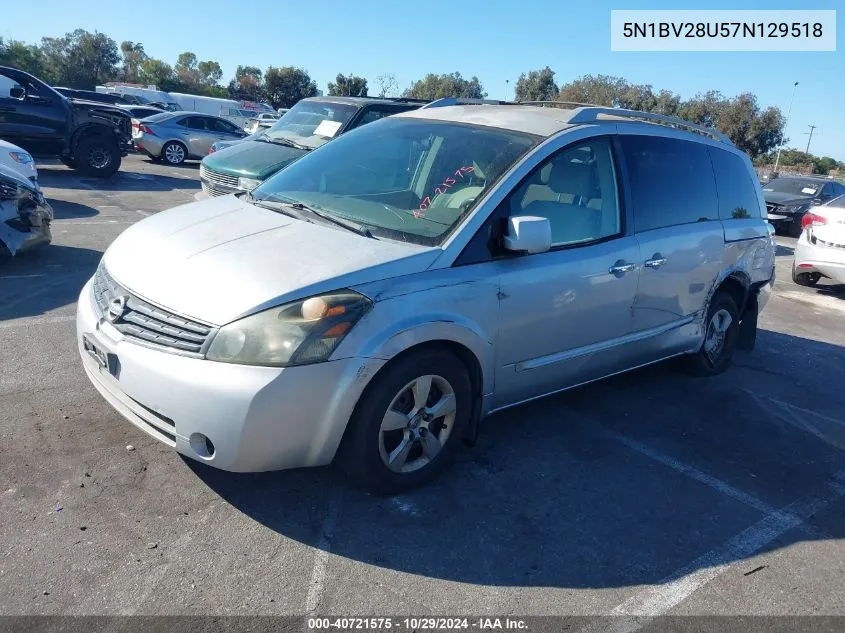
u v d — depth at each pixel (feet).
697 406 16.15
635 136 14.49
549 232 11.24
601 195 13.48
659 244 14.43
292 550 9.48
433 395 11.09
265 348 9.09
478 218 11.26
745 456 13.83
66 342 15.98
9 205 21.26
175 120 65.67
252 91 260.42
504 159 12.14
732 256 16.83
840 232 29.86
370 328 9.69
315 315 9.34
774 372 19.33
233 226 11.55
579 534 10.56
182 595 8.47
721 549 10.57
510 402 12.51
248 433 9.07
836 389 18.40
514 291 11.51
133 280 10.34
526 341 12.05
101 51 262.47
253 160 27.17
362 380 9.65
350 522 10.22
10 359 14.69
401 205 12.06
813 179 59.67
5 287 19.76
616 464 12.90
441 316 10.42
